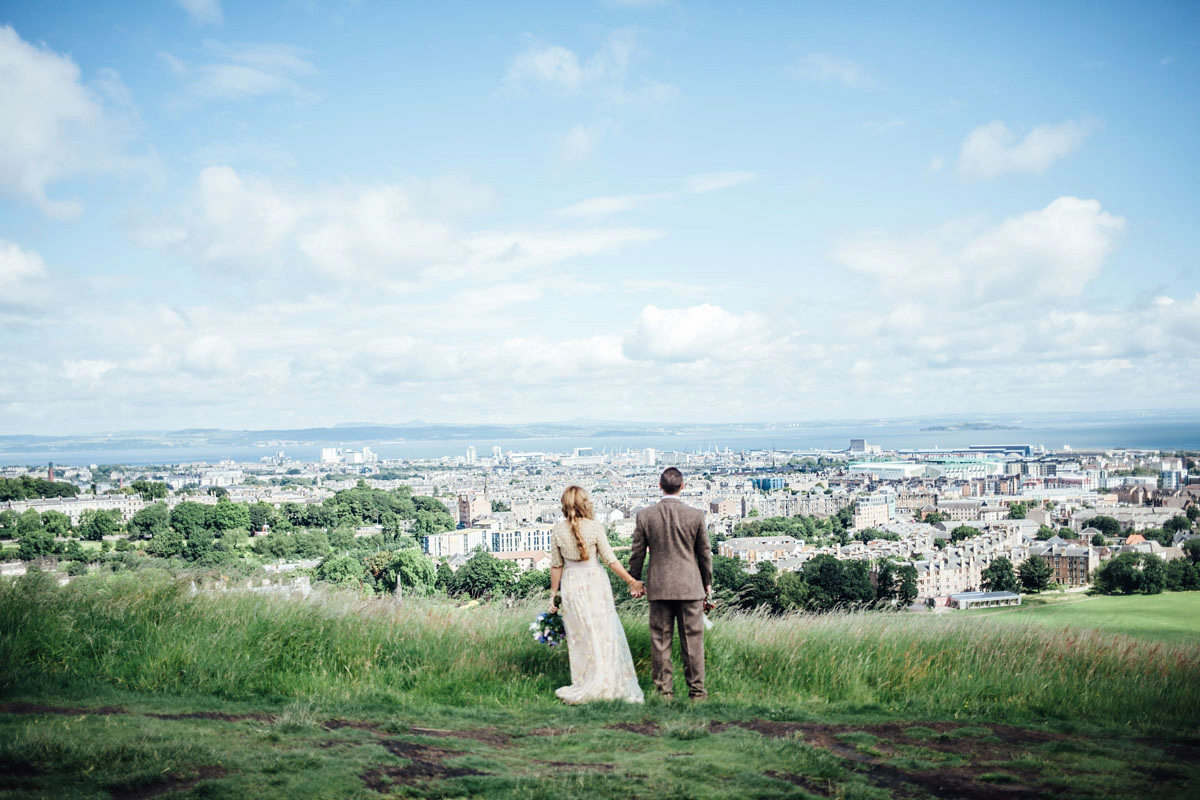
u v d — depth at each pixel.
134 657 9.12
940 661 10.83
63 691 7.97
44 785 5.24
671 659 10.09
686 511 9.27
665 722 7.88
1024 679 10.12
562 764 6.47
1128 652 11.59
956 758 6.99
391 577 112.69
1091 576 111.25
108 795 5.18
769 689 9.92
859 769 6.64
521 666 10.14
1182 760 7.14
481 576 111.81
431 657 10.20
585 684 9.04
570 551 9.41
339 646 10.12
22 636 8.95
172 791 5.33
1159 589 99.00
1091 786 6.27
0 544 163.12
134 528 185.00
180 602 10.81
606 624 9.24
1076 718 8.94
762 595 76.19
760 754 6.83
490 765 6.34
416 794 5.55
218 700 8.25
